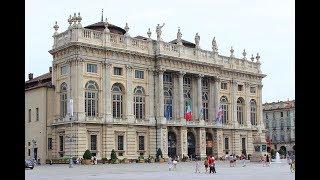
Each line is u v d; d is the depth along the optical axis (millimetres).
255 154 82625
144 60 84875
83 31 76812
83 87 75812
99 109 77938
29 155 81375
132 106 82250
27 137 82062
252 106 106312
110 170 52188
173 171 49750
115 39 80938
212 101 96188
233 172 45938
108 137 77750
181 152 87500
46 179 34750
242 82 103562
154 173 45156
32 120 81188
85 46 75938
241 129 101500
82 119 74812
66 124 75188
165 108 87875
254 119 106750
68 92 76438
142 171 49750
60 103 78500
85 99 76312
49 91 79438
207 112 96312
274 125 135125
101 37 79000
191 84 93312
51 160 77250
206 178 35156
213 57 95938
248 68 105062
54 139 77812
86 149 75000
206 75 93938
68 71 76938
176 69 88312
